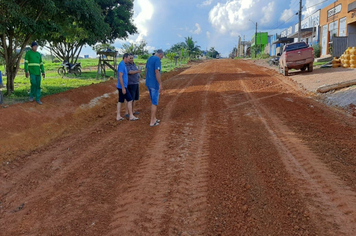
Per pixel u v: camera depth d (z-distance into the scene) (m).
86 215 3.62
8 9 8.84
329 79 13.13
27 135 6.73
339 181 4.05
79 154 5.77
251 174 4.40
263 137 6.06
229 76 18.89
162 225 3.32
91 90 12.02
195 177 4.41
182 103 10.23
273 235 3.04
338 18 26.94
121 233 3.23
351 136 5.98
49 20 11.59
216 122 7.43
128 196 3.99
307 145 5.48
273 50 54.59
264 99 10.34
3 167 5.31
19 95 11.28
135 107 10.07
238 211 3.49
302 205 3.52
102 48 27.27
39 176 4.90
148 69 7.19
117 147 5.99
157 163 5.02
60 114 8.66
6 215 3.83
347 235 2.96
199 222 3.33
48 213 3.75
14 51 11.70
